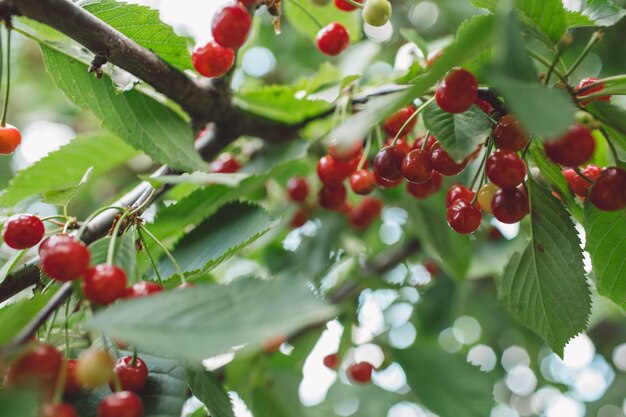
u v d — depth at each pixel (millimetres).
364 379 851
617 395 1260
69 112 1304
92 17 588
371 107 532
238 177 597
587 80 582
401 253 967
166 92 670
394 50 1071
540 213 612
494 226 939
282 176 886
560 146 549
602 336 1273
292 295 479
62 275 516
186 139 700
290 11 831
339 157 674
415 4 1124
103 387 555
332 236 894
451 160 588
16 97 1310
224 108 726
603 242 611
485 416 851
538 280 623
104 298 515
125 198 664
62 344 621
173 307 485
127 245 559
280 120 798
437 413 857
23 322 554
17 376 496
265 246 936
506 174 567
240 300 482
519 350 1306
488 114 591
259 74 1146
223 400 587
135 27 639
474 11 1039
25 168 756
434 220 834
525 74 505
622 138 584
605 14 585
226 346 468
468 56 517
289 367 897
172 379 571
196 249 655
